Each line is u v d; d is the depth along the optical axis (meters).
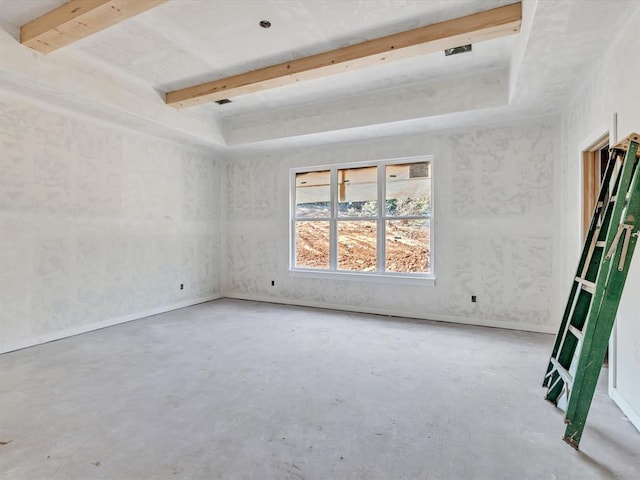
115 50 3.48
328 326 4.43
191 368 3.07
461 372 2.98
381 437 2.04
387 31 3.12
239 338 3.94
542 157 4.20
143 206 4.96
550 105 3.83
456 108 4.03
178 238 5.52
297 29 3.09
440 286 4.71
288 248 5.83
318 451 1.91
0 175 3.47
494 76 3.86
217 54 3.54
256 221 6.12
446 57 3.60
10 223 3.54
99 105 3.88
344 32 3.14
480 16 2.83
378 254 5.19
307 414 2.30
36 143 3.75
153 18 2.94
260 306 5.64
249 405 2.42
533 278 4.25
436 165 4.74
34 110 3.73
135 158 4.84
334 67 3.48
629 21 2.29
